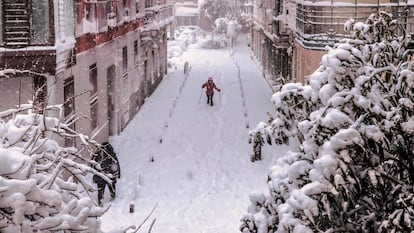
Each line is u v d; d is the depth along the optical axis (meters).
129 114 28.38
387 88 7.78
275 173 8.92
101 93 22.67
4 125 5.43
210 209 16.66
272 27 37.94
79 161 18.52
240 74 44.78
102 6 22.09
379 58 8.15
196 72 46.28
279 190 8.70
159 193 17.86
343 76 7.66
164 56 43.88
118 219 15.55
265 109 31.05
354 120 7.48
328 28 21.66
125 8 27.05
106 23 22.84
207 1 73.12
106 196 17.34
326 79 8.31
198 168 20.64
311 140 7.87
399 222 6.80
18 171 4.89
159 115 29.80
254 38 55.31
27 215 4.93
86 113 20.02
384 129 7.35
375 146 7.18
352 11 21.19
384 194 7.51
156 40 37.12
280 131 8.80
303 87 8.66
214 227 15.27
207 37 68.38
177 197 17.59
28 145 5.25
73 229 5.05
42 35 14.86
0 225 4.73
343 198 7.17
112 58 24.48
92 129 21.64
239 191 18.23
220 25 68.25
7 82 15.01
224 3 73.25
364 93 7.41
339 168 6.89
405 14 20.58
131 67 28.97
